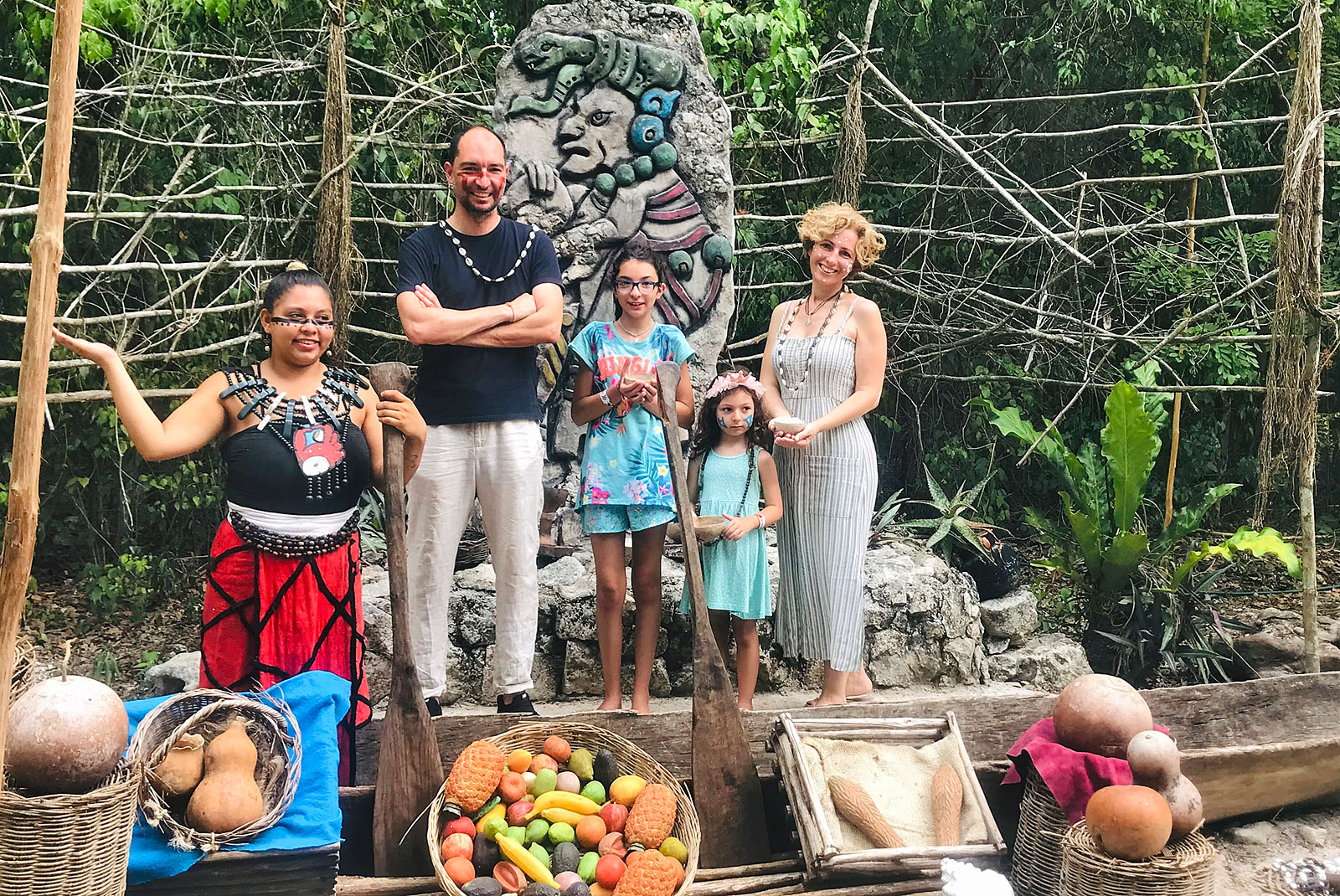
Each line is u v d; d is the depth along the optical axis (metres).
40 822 2.12
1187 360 6.84
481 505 3.37
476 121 5.97
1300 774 3.30
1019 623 4.76
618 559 3.50
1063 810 2.66
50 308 1.76
